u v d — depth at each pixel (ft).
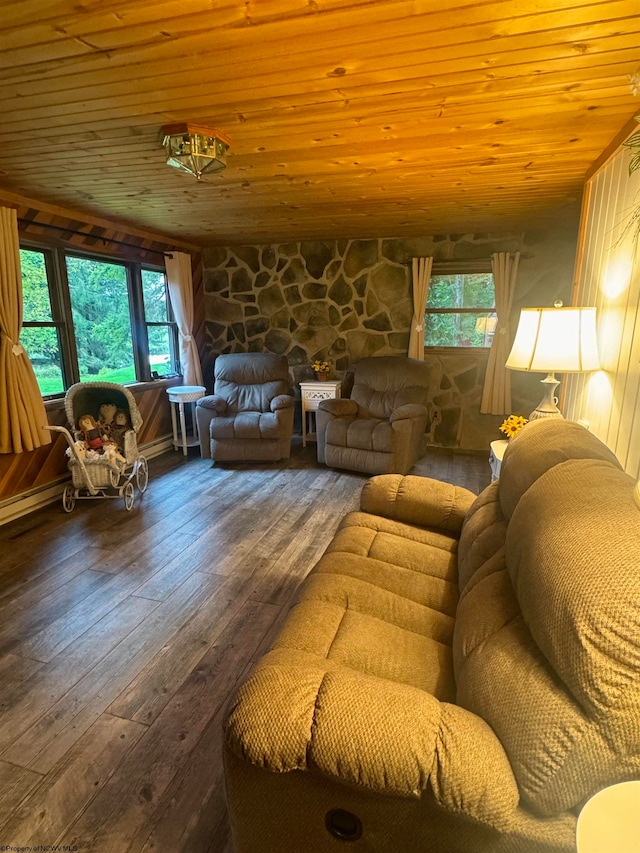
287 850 3.14
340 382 15.97
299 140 7.36
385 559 5.83
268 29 4.50
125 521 10.58
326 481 13.19
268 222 13.39
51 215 11.49
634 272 6.03
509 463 5.22
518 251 14.66
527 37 4.63
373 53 4.92
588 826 2.06
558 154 7.98
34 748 4.95
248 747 2.74
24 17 4.28
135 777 4.64
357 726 2.71
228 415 15.20
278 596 7.70
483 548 4.76
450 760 2.54
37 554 9.07
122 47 4.79
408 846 2.83
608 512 3.01
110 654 6.36
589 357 7.02
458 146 7.66
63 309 12.13
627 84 5.56
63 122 6.66
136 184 9.66
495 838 2.55
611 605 2.42
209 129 6.87
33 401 10.41
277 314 17.44
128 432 11.72
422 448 15.10
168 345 16.87
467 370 15.80
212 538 9.76
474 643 3.49
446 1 4.09
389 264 15.94
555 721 2.46
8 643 6.56
